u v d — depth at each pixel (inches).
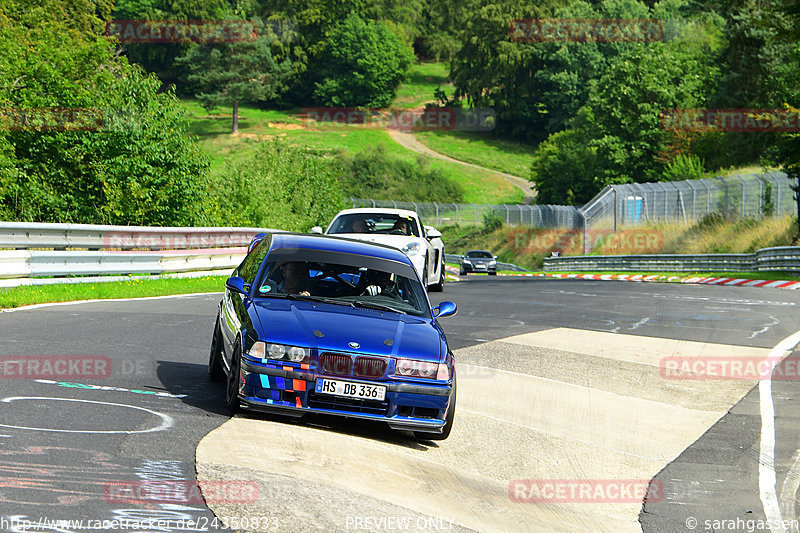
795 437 797.9
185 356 904.3
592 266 4544.8
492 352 1111.6
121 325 1089.4
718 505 607.8
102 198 2763.3
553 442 737.6
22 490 422.6
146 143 2775.6
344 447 597.3
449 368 657.6
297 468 525.3
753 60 5890.8
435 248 1800.0
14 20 4266.7
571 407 863.7
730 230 3976.4
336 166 4655.5
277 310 670.5
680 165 5649.6
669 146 6860.2
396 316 701.3
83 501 417.4
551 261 5059.1
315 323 652.1
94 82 2908.5
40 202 2623.0
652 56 7440.9
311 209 4343.0
